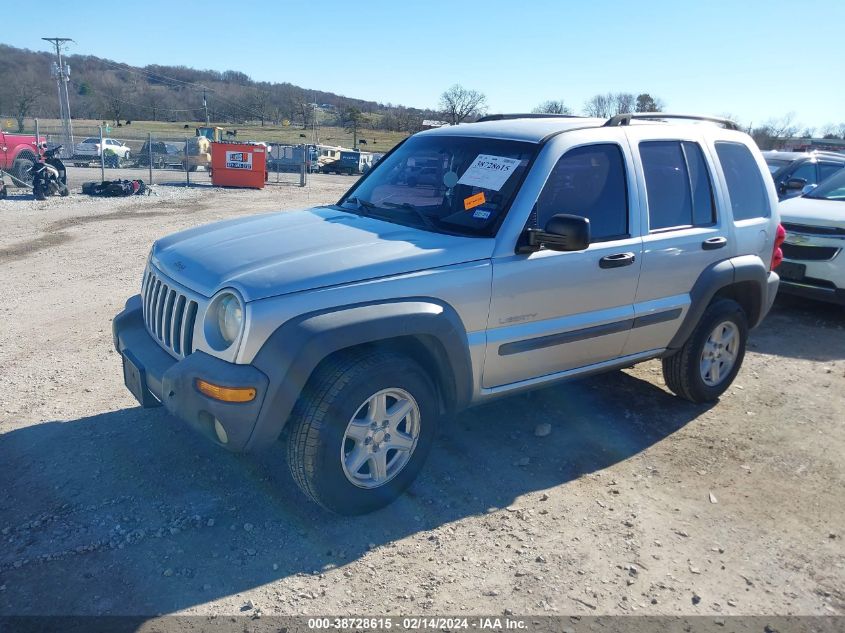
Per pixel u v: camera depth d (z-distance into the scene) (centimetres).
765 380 591
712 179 485
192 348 340
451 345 357
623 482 408
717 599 311
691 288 471
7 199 1917
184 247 391
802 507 390
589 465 426
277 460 410
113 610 285
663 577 324
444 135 468
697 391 509
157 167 4047
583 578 321
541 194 393
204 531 340
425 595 304
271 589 303
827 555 347
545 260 390
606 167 427
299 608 292
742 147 527
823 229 756
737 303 525
